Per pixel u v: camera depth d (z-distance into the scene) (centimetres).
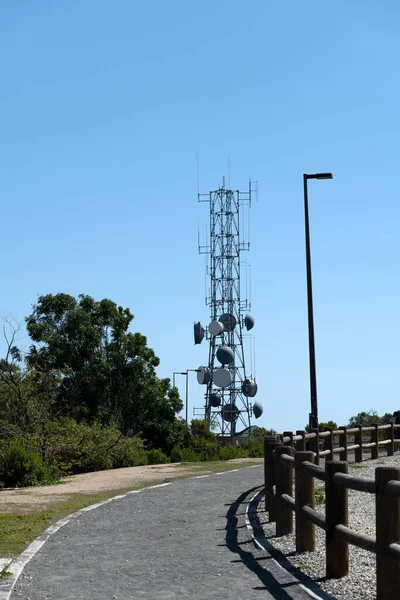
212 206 5894
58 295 5228
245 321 5784
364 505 1416
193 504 1459
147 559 956
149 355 5175
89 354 5041
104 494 1702
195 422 5541
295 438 1694
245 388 5672
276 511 1116
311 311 2541
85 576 867
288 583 820
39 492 1784
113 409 4947
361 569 877
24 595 782
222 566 910
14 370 3025
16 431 2762
